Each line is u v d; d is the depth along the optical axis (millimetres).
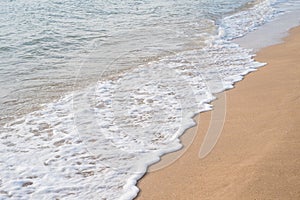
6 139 6754
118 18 18219
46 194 5160
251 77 9406
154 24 16750
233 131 6453
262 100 7652
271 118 6684
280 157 5246
